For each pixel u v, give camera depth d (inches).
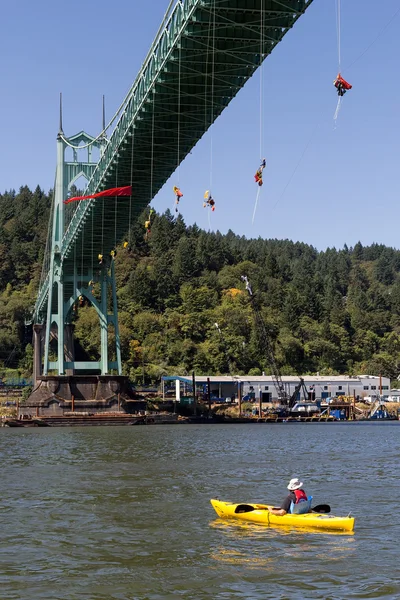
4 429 4534.9
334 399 6756.9
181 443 3024.1
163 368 7544.3
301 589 826.8
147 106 3058.6
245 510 1189.7
